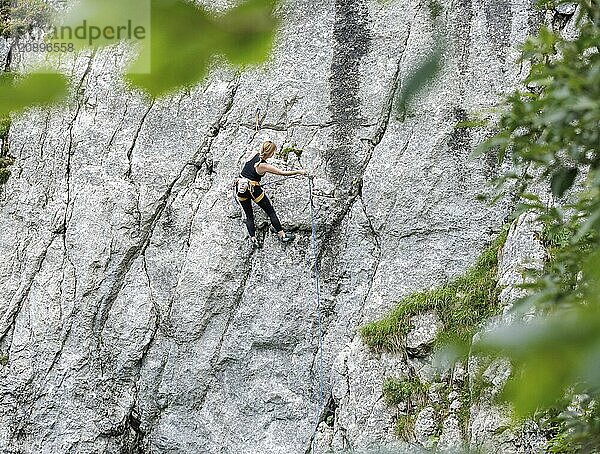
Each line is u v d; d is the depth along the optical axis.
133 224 38.44
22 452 36.44
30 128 40.09
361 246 37.06
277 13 2.50
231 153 38.38
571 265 7.41
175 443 36.81
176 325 37.38
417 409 31.91
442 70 3.06
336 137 38.06
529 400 2.09
